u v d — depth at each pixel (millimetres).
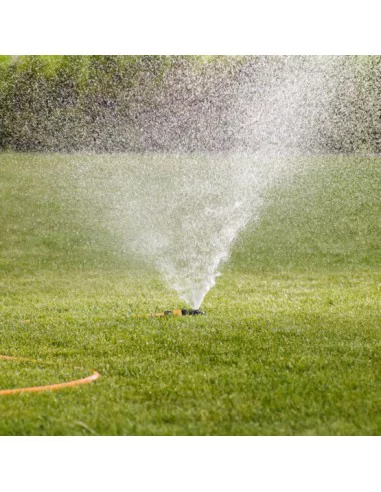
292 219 22797
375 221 22297
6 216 22984
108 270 17500
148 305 12633
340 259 18531
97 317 11281
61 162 30312
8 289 15086
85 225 22375
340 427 6020
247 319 10844
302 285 15211
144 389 7051
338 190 25641
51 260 18656
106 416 6281
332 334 9742
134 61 34094
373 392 6930
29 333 10070
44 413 6367
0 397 6875
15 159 30625
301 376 7520
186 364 8125
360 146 30734
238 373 7633
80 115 34156
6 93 34250
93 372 7879
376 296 13516
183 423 6156
